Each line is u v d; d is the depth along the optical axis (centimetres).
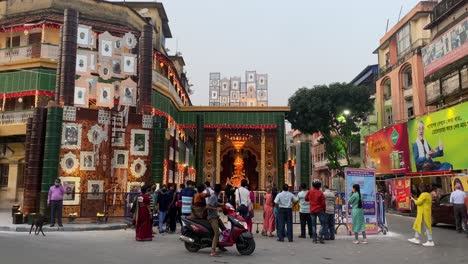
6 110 2502
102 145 1845
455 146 2161
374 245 1174
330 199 1322
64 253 920
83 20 2438
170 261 864
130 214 1642
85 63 1877
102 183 1823
